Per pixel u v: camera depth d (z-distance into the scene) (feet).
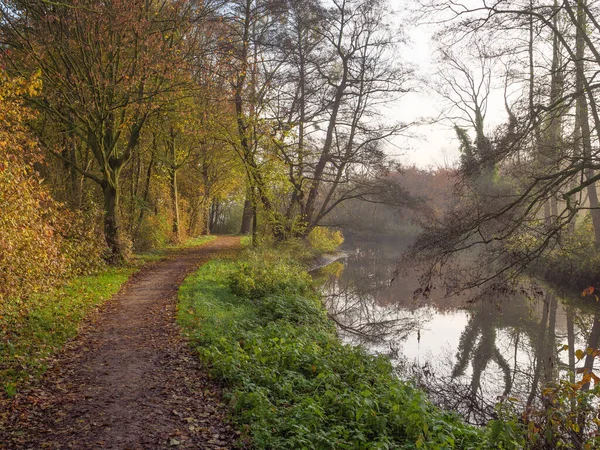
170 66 55.77
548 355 45.85
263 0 81.56
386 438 19.27
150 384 23.73
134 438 18.03
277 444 17.71
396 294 77.77
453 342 50.14
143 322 36.47
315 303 55.06
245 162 82.89
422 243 33.53
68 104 56.65
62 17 52.13
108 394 22.30
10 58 50.98
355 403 21.98
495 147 32.96
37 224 34.99
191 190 135.54
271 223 90.33
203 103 69.82
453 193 36.52
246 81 78.07
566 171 31.07
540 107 31.89
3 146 29.86
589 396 20.04
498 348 47.88
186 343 30.91
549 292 71.56
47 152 64.28
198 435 18.49
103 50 58.03
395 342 49.75
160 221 95.96
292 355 28.66
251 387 22.58
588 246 70.33
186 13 60.44
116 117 65.51
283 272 61.31
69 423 19.06
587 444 19.86
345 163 90.94
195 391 22.97
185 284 53.01
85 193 75.31
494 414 31.50
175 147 101.40
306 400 21.70
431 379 38.52
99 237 60.39
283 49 84.38
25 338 29.12
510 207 31.91
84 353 28.48
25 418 19.13
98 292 46.44
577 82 32.71
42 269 37.22
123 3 53.52
